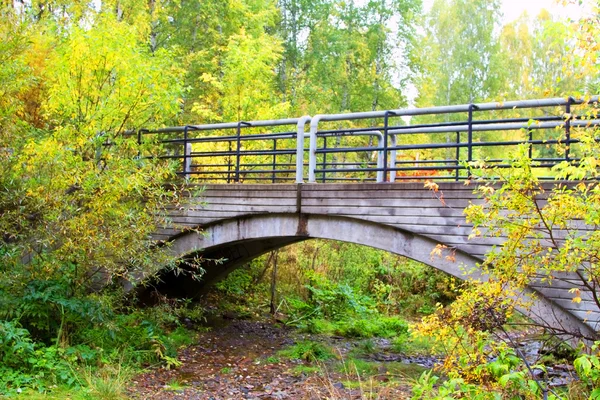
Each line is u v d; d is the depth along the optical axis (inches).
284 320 509.4
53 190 320.5
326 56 885.2
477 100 1059.9
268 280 585.0
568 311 259.9
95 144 368.2
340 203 329.1
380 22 892.6
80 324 325.1
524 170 186.4
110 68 391.9
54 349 286.2
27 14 429.7
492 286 196.1
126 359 325.4
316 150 343.6
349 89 866.8
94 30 386.3
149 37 652.1
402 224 307.3
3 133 339.3
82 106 399.2
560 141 220.7
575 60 197.8
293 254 604.7
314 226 344.5
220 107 566.9
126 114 393.7
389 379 330.0
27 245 318.7
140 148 393.1
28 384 257.1
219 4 701.9
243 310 524.4
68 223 316.2
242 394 298.7
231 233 380.8
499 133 976.9
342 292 552.7
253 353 395.5
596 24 193.2
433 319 193.6
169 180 404.2
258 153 377.1
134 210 344.2
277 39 681.0
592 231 215.5
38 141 363.9
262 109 518.3
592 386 199.8
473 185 286.0
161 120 422.0
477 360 189.0
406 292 634.8
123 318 355.3
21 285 309.4
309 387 312.0
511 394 179.5
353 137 834.8
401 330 497.4
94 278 369.1
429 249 301.9
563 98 255.8
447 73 1080.2
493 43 1129.4
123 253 331.9
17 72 378.9
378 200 315.6
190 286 493.7
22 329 275.0
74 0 568.4
